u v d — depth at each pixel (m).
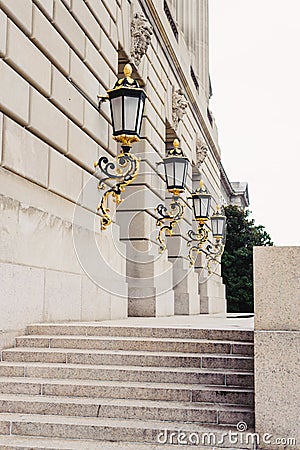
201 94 33.91
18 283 10.08
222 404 8.06
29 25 10.95
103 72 14.95
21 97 10.62
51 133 11.80
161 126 21.61
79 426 7.56
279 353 7.52
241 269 47.56
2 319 9.55
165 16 22.47
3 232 9.69
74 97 12.98
